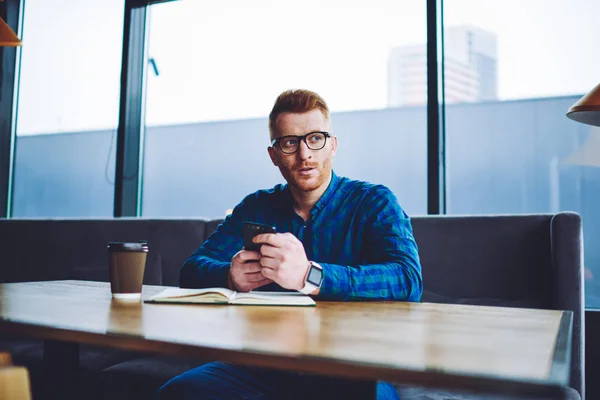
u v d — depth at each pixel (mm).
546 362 573
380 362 572
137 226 2289
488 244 1772
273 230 1113
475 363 568
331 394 792
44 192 20984
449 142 20422
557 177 19656
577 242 1606
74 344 1158
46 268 2418
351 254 1421
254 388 1119
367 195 1438
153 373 1660
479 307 1060
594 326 2068
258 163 20797
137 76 3141
